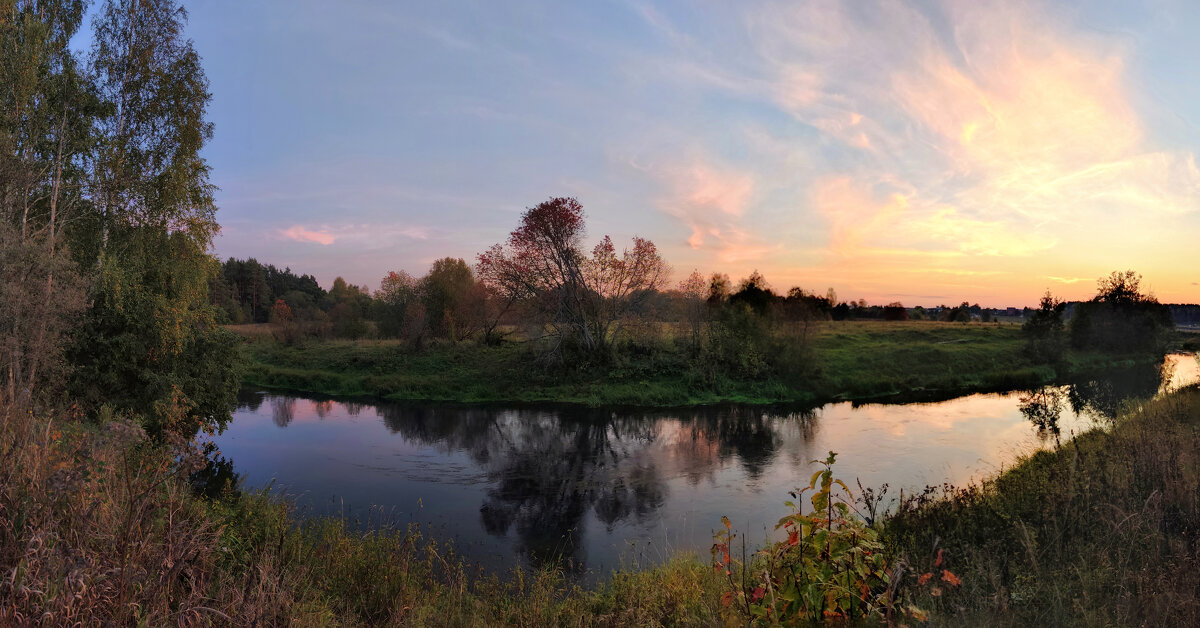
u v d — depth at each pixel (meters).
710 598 5.27
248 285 108.25
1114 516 4.99
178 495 5.16
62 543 3.84
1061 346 38.31
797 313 31.56
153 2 19.67
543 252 30.83
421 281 47.44
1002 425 20.86
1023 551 4.82
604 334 31.61
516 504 12.76
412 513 12.09
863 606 3.21
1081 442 12.28
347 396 28.94
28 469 4.49
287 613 4.48
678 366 30.25
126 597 3.65
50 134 17.86
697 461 16.52
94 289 17.17
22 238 14.11
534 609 6.38
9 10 17.19
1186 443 7.42
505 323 41.09
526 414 24.44
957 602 3.77
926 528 6.30
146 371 17.17
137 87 19.52
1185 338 59.25
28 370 13.20
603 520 11.71
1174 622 3.38
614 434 20.58
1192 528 4.56
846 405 26.17
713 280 35.12
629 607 5.91
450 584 7.48
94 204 18.84
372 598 6.41
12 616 3.20
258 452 17.59
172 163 19.70
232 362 20.44
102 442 5.36
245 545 6.55
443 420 23.16
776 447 18.12
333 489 13.81
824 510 3.47
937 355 37.00
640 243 31.44
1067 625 3.51
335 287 96.94
